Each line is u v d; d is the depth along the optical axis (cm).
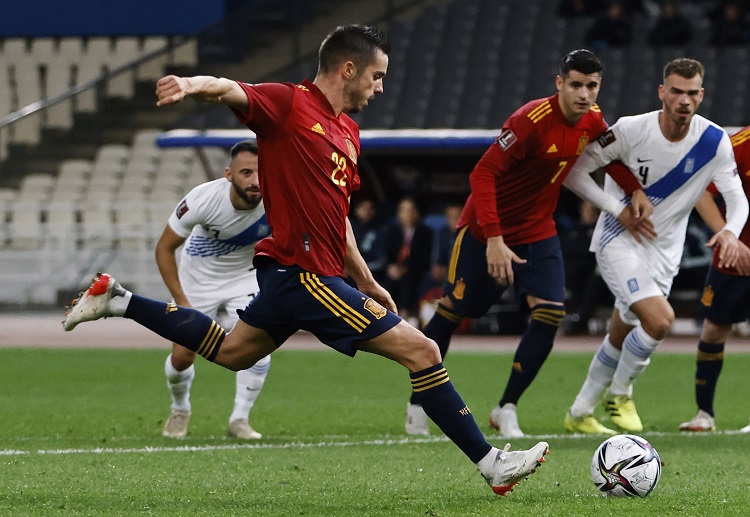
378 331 2191
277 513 2123
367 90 2253
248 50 9300
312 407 4212
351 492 2378
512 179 3412
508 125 3344
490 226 3328
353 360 6119
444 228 6944
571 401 4462
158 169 9481
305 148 2192
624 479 2289
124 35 10862
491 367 5678
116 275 8806
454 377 5256
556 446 3209
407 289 7075
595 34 9019
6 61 10919
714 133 3412
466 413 2216
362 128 8681
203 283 3403
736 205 3422
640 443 2328
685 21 8962
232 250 3353
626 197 3506
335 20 9381
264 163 2220
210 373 5500
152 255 8788
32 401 4350
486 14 9544
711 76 8669
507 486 2225
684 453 3047
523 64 9081
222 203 3225
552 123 3328
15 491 2375
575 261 7144
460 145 7306
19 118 9644
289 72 9238
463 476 2608
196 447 3138
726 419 3944
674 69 3303
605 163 3466
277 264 2233
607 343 3594
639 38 9388
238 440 3328
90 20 10881
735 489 2419
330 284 2214
